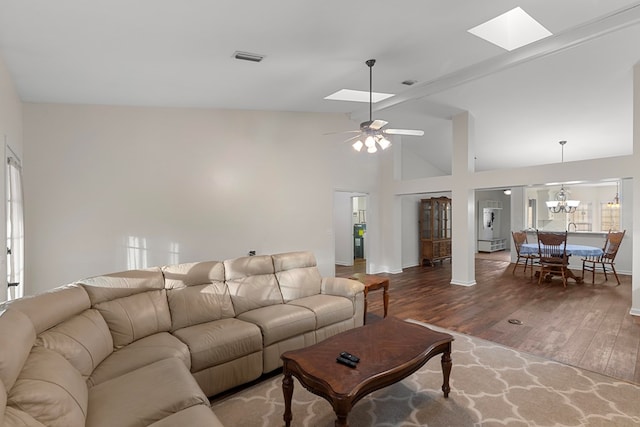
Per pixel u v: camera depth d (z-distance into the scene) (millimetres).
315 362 2135
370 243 7355
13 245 3377
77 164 4137
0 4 2041
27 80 3268
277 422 2307
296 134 5879
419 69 4059
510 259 9430
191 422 1563
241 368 2709
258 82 3980
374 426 2232
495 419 2287
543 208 10898
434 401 2506
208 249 4980
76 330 2117
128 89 3775
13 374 1349
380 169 7441
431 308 4828
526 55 3969
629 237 7316
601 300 5156
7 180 2965
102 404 1691
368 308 4867
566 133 6402
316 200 6117
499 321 4238
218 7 2316
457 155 6191
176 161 4746
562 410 2373
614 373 2875
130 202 4434
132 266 4434
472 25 3029
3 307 1880
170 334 2711
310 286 3891
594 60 4035
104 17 2281
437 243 8570
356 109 6219
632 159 4301
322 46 3164
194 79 3660
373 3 2527
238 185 5254
